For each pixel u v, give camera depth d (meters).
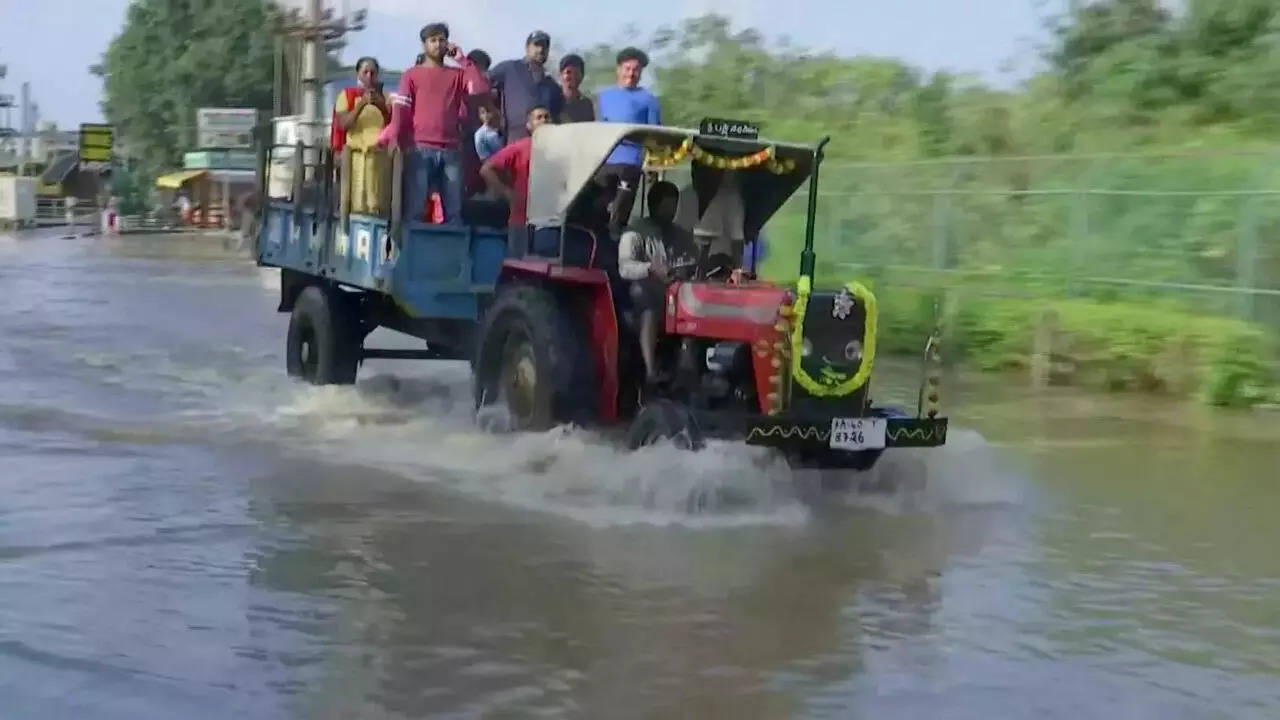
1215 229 14.27
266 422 10.73
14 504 7.94
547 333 9.23
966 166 17.80
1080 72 21.66
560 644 5.77
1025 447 10.55
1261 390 12.43
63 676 5.33
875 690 5.35
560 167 9.41
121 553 7.00
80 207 65.12
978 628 6.13
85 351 15.02
